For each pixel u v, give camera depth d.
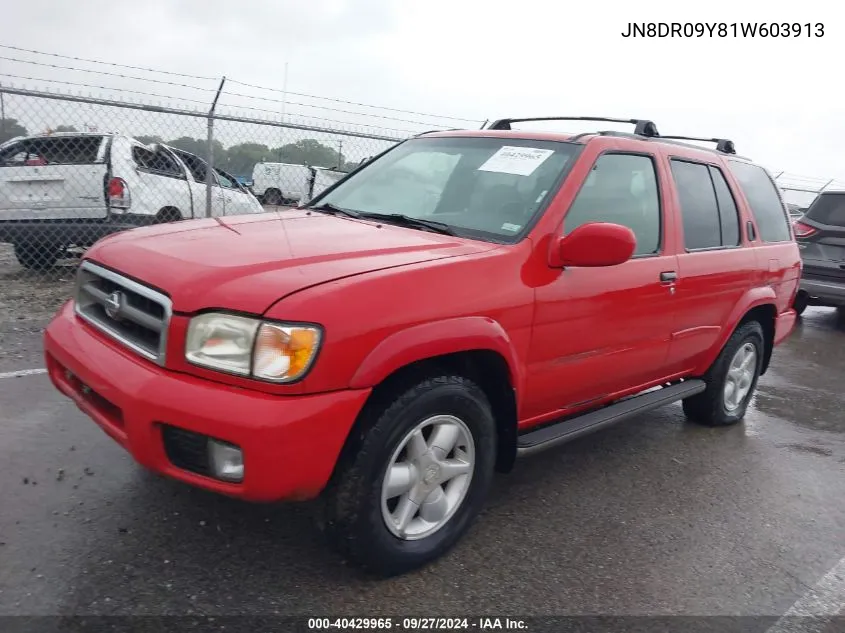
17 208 8.13
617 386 3.90
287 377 2.38
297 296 2.44
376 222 3.55
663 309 3.93
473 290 2.87
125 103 7.58
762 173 5.39
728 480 4.16
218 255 2.76
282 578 2.79
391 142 9.36
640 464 4.29
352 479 2.59
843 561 3.31
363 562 2.73
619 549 3.25
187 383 2.46
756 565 3.22
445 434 2.87
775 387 6.38
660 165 4.06
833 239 9.17
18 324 6.13
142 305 2.70
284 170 11.78
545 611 2.74
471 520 3.08
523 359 3.14
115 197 8.37
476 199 3.55
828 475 4.37
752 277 4.76
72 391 3.00
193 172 10.21
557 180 3.42
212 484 2.46
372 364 2.50
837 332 9.33
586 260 3.15
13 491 3.27
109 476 3.48
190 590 2.67
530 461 4.21
